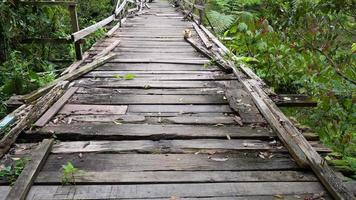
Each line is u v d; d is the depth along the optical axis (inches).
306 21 125.3
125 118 125.6
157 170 92.7
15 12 209.6
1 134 111.1
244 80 169.3
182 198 81.5
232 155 101.6
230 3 413.1
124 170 92.3
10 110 140.2
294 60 182.4
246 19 217.2
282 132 111.7
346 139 136.5
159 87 163.5
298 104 144.7
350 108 140.6
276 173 92.8
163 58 225.5
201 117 128.6
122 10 423.2
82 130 113.4
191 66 206.7
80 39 209.6
